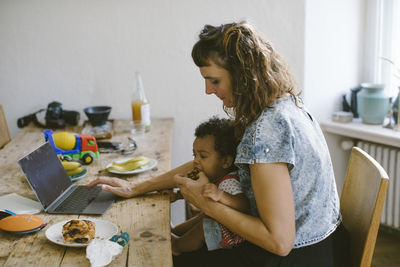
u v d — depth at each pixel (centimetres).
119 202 133
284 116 104
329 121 262
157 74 249
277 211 99
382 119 247
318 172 107
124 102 251
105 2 238
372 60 262
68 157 162
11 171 160
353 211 133
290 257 109
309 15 247
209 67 107
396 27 251
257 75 105
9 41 237
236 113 110
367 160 132
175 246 137
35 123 230
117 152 183
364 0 257
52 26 237
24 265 96
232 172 126
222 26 110
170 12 242
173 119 250
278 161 101
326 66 258
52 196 130
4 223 111
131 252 100
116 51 244
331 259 113
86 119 250
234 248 117
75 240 103
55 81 244
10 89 242
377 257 234
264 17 247
